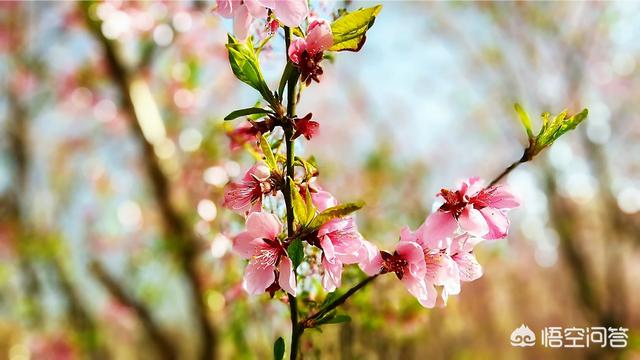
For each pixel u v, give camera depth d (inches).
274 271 54.0
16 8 261.7
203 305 158.1
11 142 266.5
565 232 391.2
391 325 118.1
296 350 54.6
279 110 53.1
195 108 233.8
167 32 209.8
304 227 51.3
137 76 201.6
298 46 52.0
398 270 56.2
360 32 52.3
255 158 65.2
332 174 179.5
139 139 190.1
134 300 203.9
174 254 164.7
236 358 124.4
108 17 199.8
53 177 306.5
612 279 383.2
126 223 255.3
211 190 123.8
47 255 238.7
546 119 58.1
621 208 390.3
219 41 232.4
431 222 57.6
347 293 55.6
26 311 243.9
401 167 245.3
